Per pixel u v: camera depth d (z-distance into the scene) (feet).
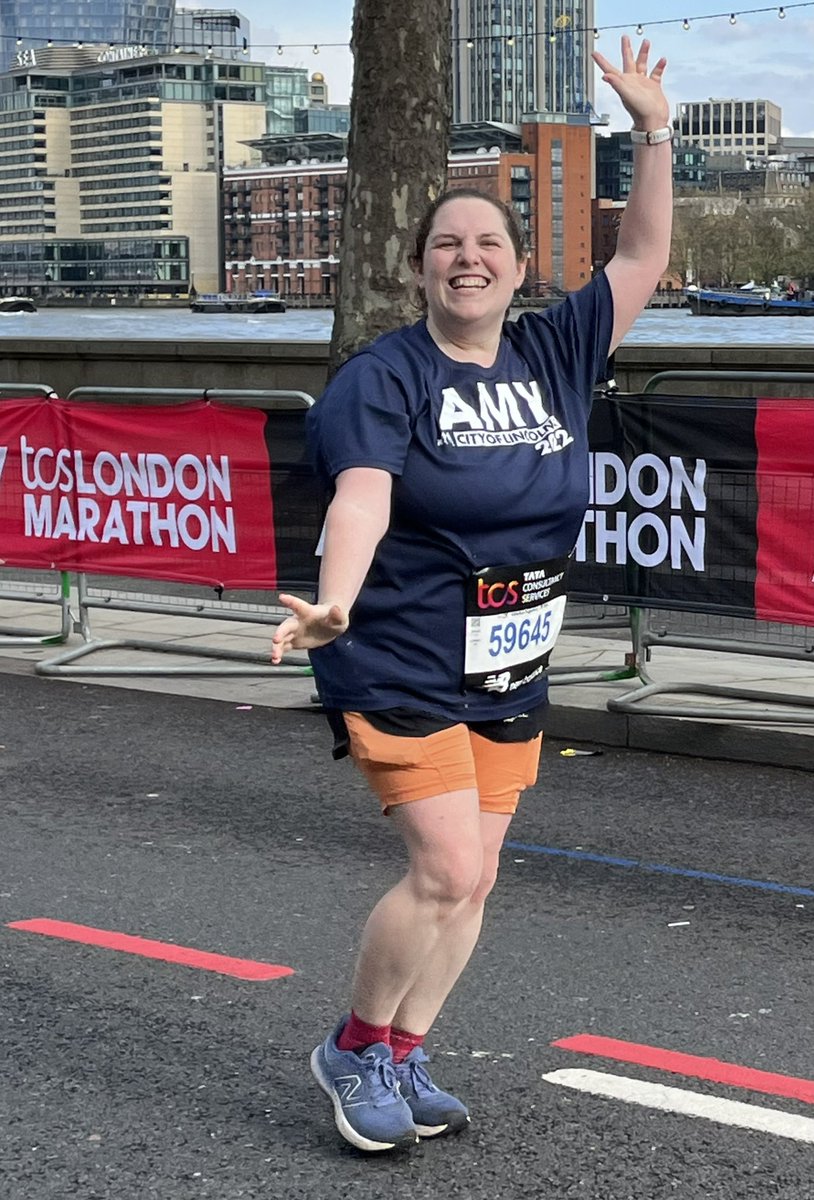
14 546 33.88
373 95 31.42
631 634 29.48
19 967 16.16
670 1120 12.57
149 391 31.50
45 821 21.72
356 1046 11.85
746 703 26.71
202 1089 13.21
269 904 18.17
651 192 12.05
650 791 23.39
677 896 18.48
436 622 11.09
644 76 12.16
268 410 30.01
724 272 465.88
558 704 26.91
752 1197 11.32
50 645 34.24
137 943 16.87
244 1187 11.52
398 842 20.71
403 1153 12.00
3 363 61.93
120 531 32.30
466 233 11.03
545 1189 11.45
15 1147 12.20
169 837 20.93
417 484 10.91
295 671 31.27
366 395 10.84
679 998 15.26
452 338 11.22
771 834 21.11
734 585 25.77
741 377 25.43
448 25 31.78
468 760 11.24
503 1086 13.20
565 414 11.62
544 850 20.33
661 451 26.18
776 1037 14.30
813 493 24.72
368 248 31.91
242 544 30.81
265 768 24.73
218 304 632.79
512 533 11.19
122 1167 11.85
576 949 16.66
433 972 11.87
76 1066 13.70
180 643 33.63
